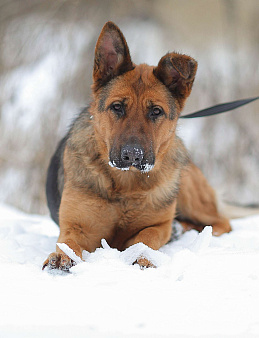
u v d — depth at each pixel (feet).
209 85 51.60
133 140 17.21
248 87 51.83
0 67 53.31
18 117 51.24
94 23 54.24
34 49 53.31
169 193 20.01
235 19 55.11
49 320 11.25
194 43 54.49
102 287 13.24
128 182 18.84
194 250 17.04
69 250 15.44
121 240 20.49
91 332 10.73
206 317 11.60
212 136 50.70
